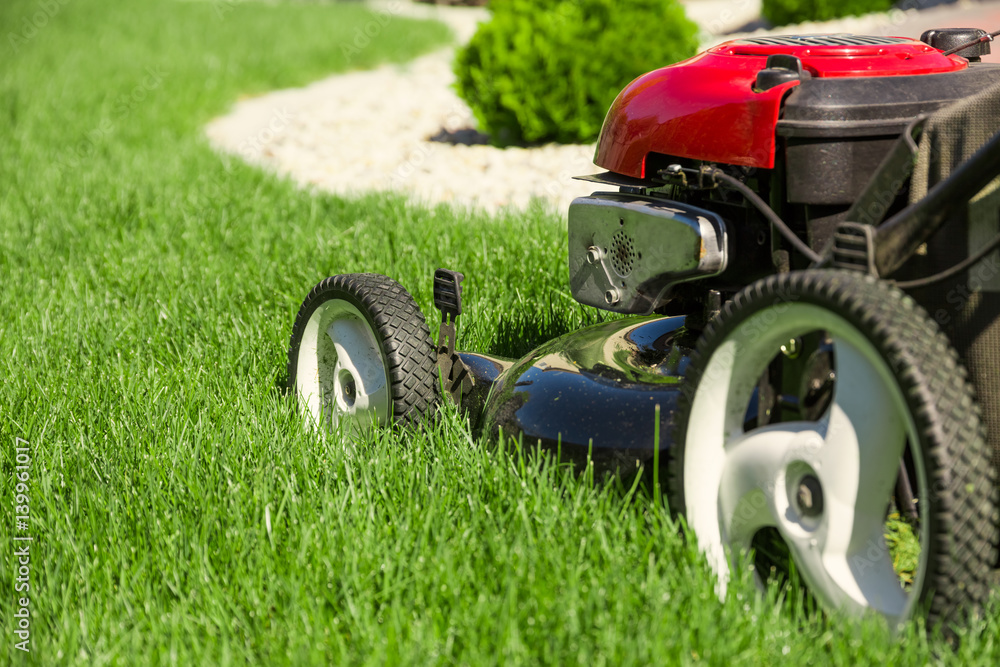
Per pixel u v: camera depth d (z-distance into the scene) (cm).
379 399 270
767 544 240
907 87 245
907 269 236
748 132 246
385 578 236
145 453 264
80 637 234
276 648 229
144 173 511
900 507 238
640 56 577
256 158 607
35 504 257
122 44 1065
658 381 252
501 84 589
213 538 247
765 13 1115
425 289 326
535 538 242
